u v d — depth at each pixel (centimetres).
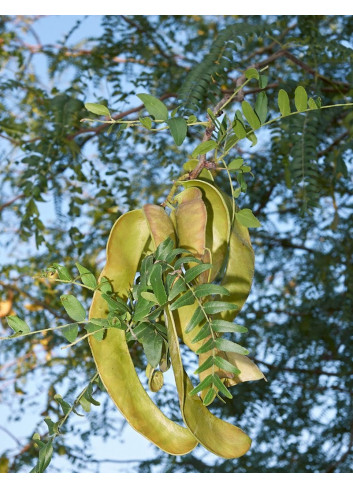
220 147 68
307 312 193
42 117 148
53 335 184
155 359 56
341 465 185
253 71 65
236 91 65
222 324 52
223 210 65
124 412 56
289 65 146
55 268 59
